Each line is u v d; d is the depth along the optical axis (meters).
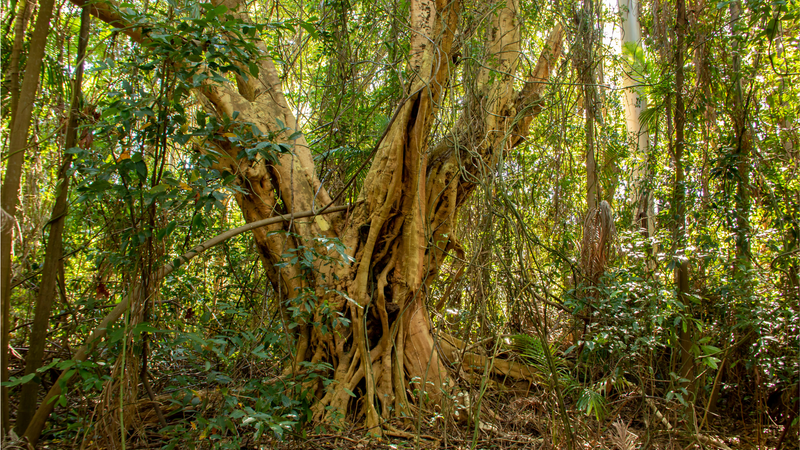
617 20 6.91
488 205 4.40
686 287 4.48
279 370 4.93
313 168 5.24
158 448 3.49
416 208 4.91
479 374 5.30
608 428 4.29
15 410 4.19
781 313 3.94
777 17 4.14
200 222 3.14
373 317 4.91
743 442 4.16
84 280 5.24
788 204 4.54
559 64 6.33
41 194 4.22
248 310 5.77
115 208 3.46
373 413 4.37
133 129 3.04
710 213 4.77
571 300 5.09
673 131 5.50
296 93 6.79
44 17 3.12
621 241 5.21
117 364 2.98
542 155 6.30
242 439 3.57
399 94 5.86
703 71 4.98
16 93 3.27
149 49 2.93
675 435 3.92
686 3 5.50
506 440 4.20
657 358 5.03
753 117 4.75
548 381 4.05
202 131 3.15
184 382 3.16
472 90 5.07
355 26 5.93
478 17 5.39
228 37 3.26
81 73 3.46
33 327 3.35
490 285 5.18
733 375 4.50
